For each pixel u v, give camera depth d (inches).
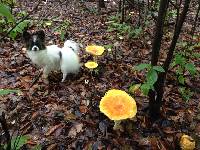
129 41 50.2
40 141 27.8
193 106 32.9
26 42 37.6
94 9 78.9
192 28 53.6
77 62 39.6
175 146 27.5
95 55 39.3
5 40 49.8
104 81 38.3
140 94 34.3
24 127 29.5
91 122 30.0
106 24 62.1
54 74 40.5
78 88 36.7
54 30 57.7
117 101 26.3
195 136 28.3
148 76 25.3
